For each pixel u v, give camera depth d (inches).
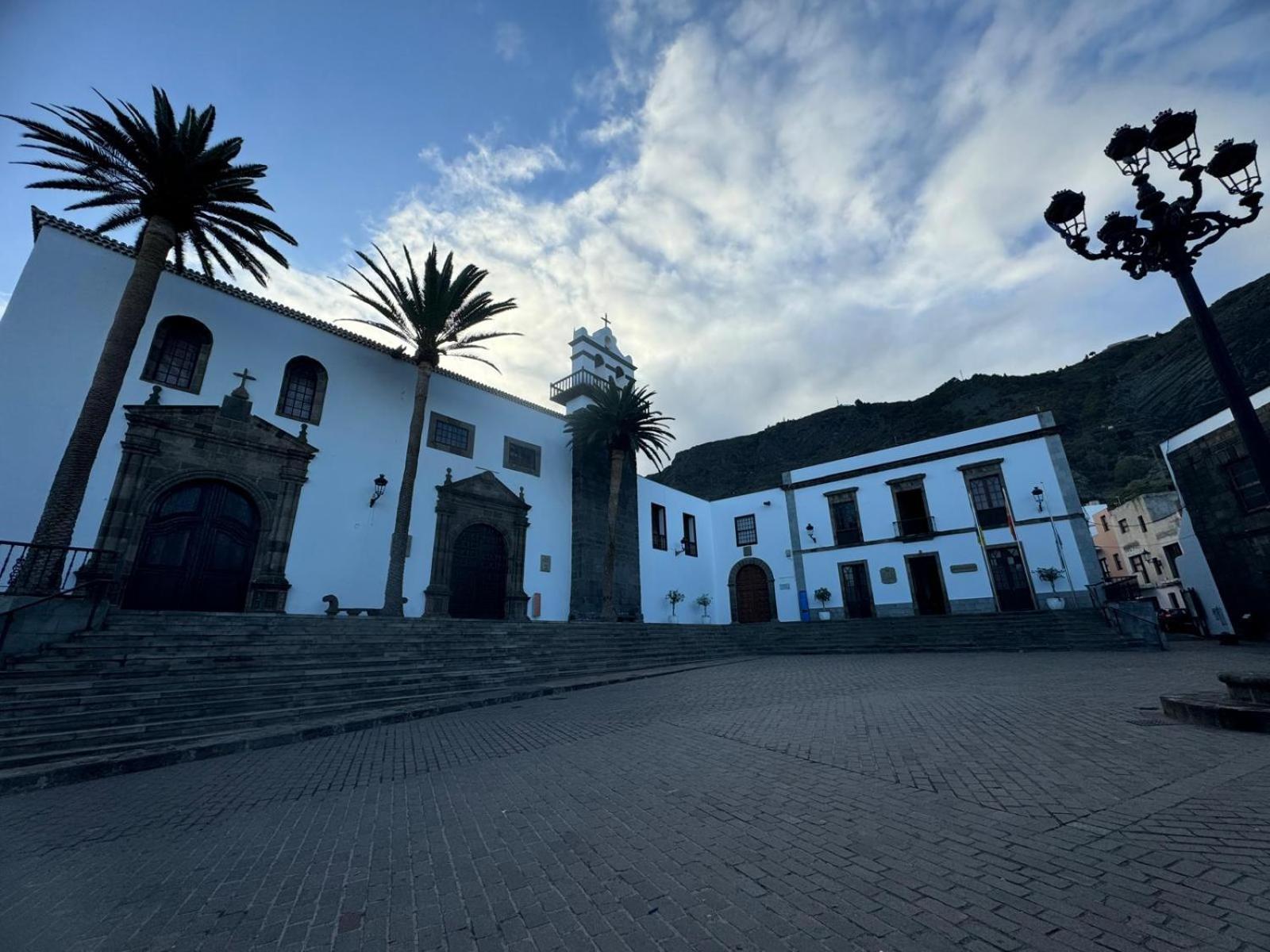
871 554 940.6
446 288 647.8
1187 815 114.4
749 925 84.6
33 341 433.7
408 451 615.2
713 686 399.9
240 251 506.9
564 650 539.5
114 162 433.7
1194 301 213.2
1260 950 68.3
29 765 213.9
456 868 114.2
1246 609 644.7
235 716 279.0
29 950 87.4
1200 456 701.3
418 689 367.9
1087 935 75.8
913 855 106.2
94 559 395.5
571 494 901.8
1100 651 561.0
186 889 109.6
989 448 866.1
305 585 552.7
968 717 234.5
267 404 565.9
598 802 152.5
